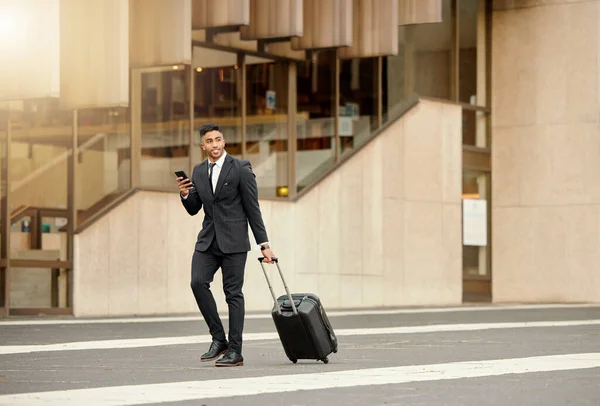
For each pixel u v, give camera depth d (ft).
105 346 47.55
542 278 104.63
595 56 102.63
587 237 102.99
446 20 102.06
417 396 28.66
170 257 78.33
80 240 73.31
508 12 105.40
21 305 72.74
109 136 76.23
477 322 67.77
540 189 104.63
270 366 37.88
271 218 84.84
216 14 76.74
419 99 97.76
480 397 28.45
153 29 72.79
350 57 89.66
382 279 93.50
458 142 101.09
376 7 88.63
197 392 29.66
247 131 85.25
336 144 91.30
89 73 69.87
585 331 57.98
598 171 102.68
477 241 105.09
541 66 104.42
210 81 82.84
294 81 89.30
